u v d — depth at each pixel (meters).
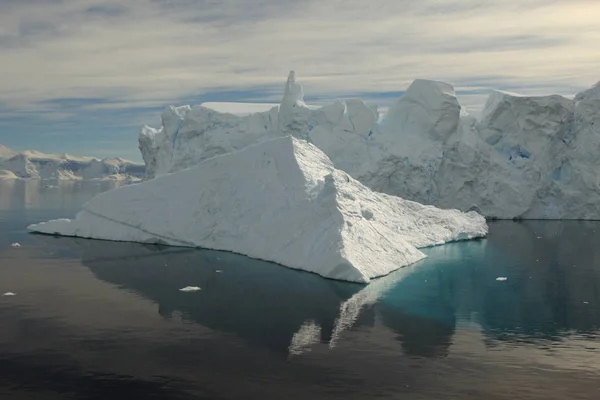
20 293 22.58
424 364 15.16
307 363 15.19
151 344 16.59
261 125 51.00
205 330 17.92
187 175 35.06
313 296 22.23
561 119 47.66
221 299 21.73
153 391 13.49
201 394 13.34
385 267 26.94
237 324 18.59
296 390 13.52
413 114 50.06
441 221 38.19
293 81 51.00
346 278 24.88
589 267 28.38
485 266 28.70
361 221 28.78
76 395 13.28
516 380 14.12
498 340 17.19
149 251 31.97
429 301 21.75
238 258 29.97
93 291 22.92
